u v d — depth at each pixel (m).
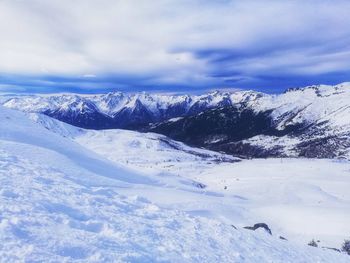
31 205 13.87
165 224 18.09
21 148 53.72
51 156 54.16
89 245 11.63
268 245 20.98
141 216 18.55
